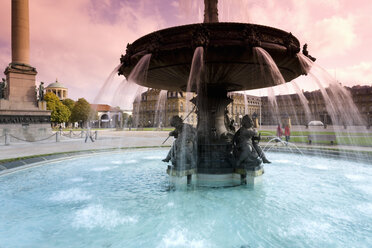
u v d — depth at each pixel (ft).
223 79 19.29
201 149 20.52
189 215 12.25
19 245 9.36
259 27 14.44
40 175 22.90
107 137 86.89
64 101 245.86
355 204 13.92
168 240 9.53
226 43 13.94
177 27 14.61
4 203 14.73
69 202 14.85
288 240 9.53
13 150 42.63
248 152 18.42
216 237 9.78
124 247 9.07
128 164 29.19
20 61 67.10
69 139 75.97
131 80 19.07
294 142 53.72
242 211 12.80
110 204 14.24
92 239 9.84
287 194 15.98
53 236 10.16
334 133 88.69
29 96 68.44
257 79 19.57
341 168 25.30
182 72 17.62
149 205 14.01
